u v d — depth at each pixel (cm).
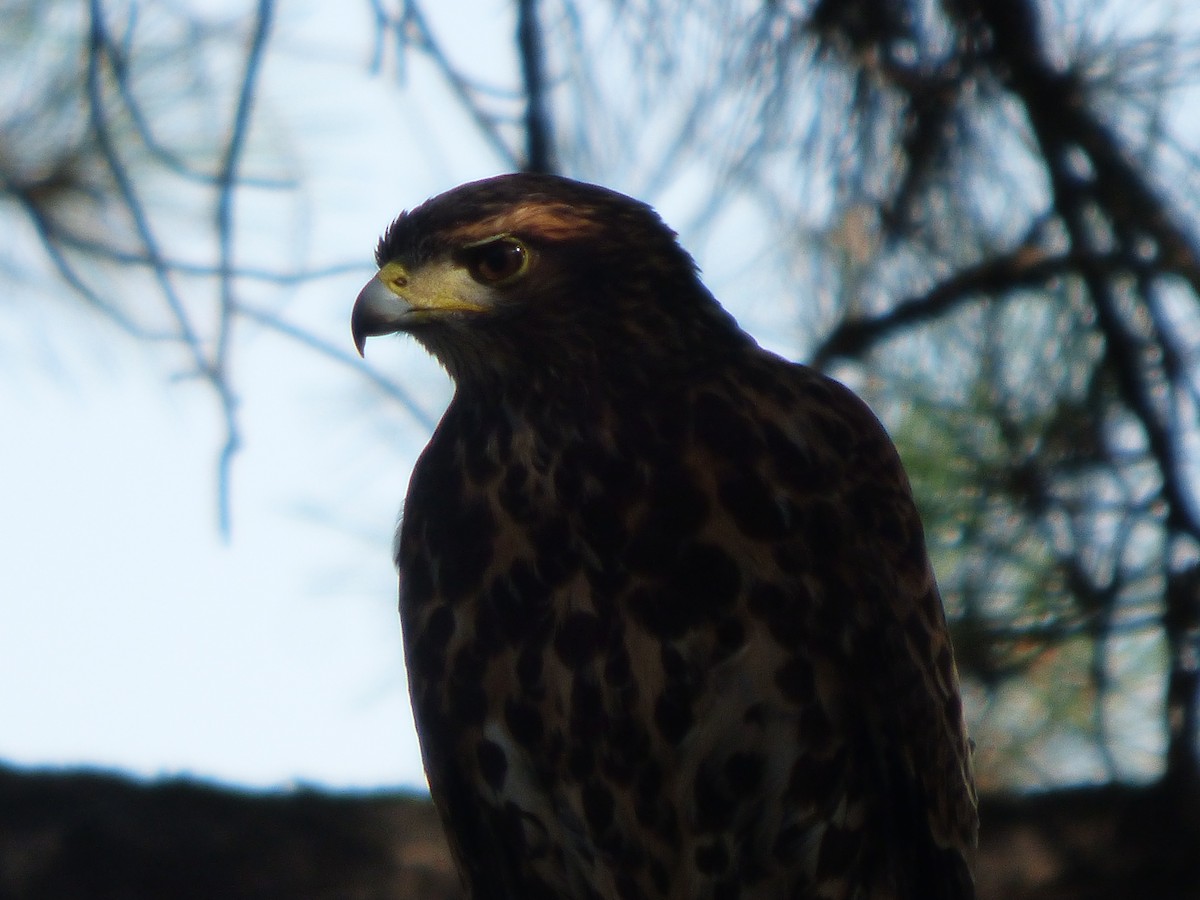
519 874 980
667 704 935
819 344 1166
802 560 938
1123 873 1173
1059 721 1162
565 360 959
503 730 952
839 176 1158
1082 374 1157
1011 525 1148
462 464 965
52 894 1243
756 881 956
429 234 978
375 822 1288
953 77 1152
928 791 973
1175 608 1124
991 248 1166
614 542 938
